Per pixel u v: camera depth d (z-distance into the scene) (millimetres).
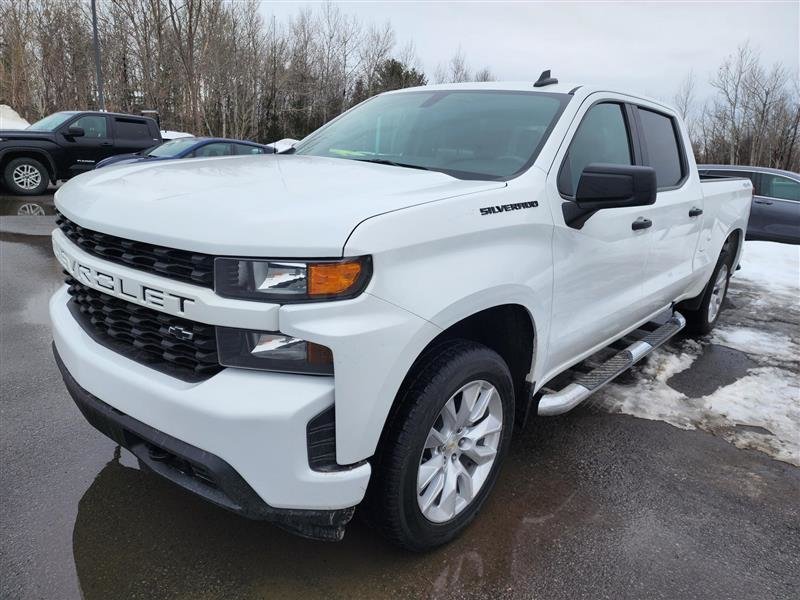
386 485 2113
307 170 2572
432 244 2053
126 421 2037
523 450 3301
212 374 1913
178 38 30672
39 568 2234
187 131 33281
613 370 3416
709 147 47094
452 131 3109
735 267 5816
